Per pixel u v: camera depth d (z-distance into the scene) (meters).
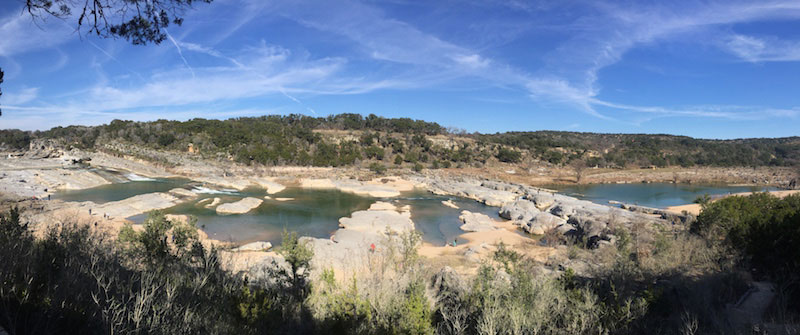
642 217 41.00
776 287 11.82
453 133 184.38
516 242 37.69
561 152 147.25
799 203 22.75
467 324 8.92
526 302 9.25
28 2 7.10
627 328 8.52
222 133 120.88
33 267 6.00
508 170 121.12
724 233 20.39
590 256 22.94
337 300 8.76
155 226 12.27
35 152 103.81
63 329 4.90
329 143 129.62
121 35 8.70
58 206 43.53
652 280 13.34
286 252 14.66
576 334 8.18
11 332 4.34
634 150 151.62
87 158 98.25
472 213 52.06
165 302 6.09
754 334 8.38
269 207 53.81
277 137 123.50
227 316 6.73
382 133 156.38
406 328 8.02
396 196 70.88
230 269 12.39
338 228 42.59
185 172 90.62
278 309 7.70
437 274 14.40
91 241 9.24
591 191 87.19
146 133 119.19
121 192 62.75
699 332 8.54
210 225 41.47
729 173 123.00
